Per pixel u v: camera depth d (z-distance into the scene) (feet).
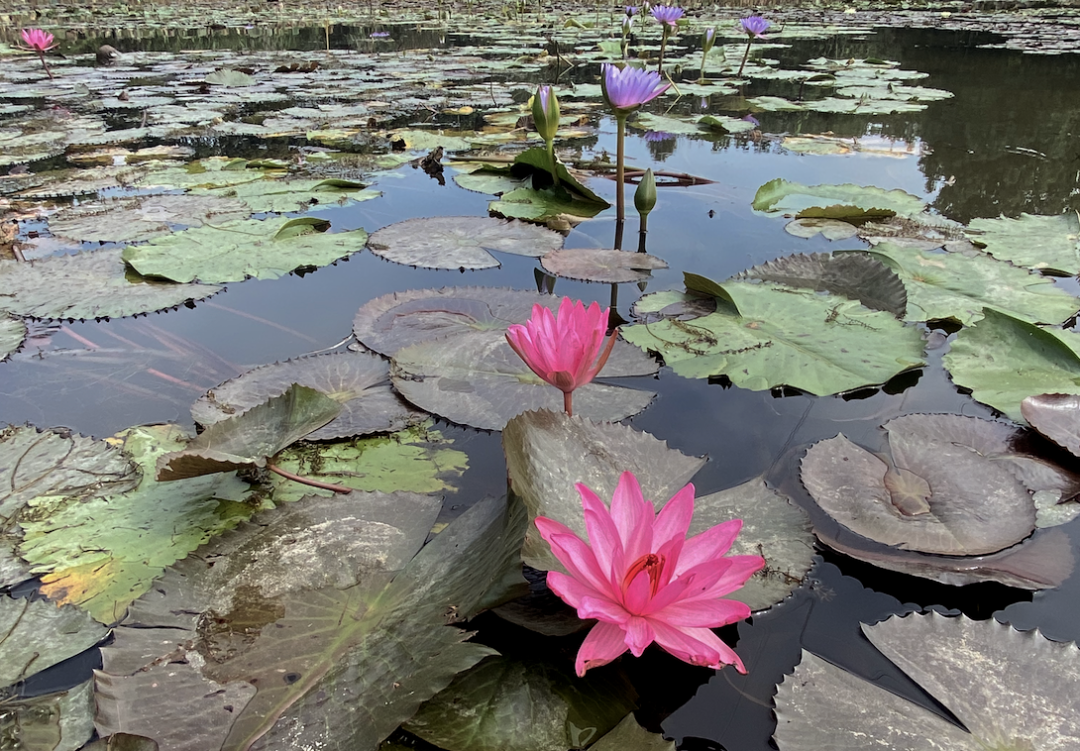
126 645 1.22
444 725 1.13
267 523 1.55
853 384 2.05
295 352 2.31
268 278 2.71
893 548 1.52
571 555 1.13
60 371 2.19
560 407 1.97
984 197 3.68
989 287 2.56
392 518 1.57
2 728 1.12
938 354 2.24
